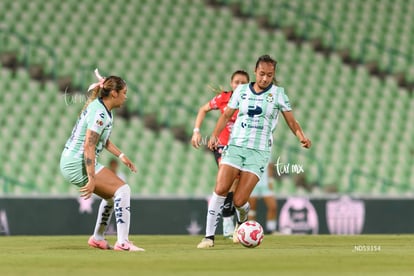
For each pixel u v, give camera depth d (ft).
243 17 296.71
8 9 276.62
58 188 224.94
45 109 247.50
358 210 199.72
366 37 303.48
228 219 136.15
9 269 77.66
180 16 290.76
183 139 248.52
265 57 108.88
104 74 263.90
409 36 309.63
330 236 154.71
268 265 81.41
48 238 148.46
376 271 76.23
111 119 106.32
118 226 105.70
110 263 83.92
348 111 274.36
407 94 287.28
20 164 229.45
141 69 268.62
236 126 111.04
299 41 295.28
